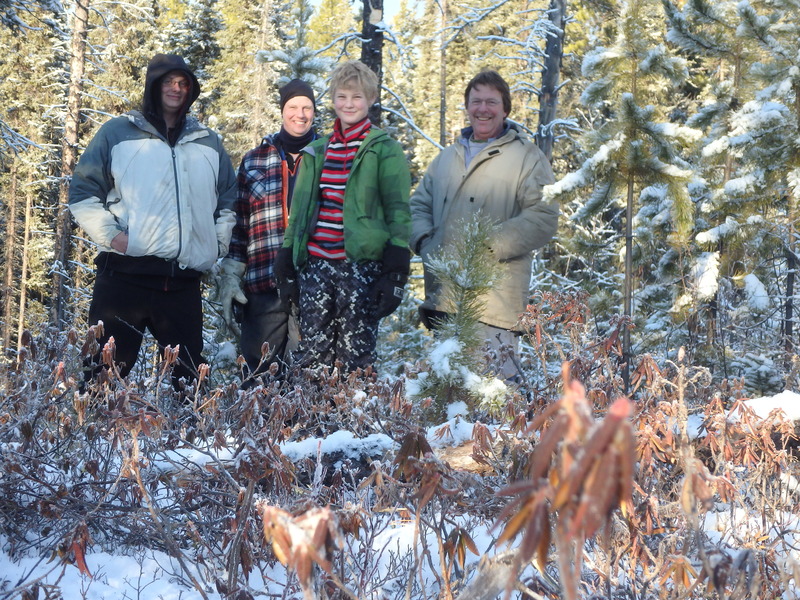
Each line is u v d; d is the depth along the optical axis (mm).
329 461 3047
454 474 1860
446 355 3268
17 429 2732
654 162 5562
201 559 2281
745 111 6926
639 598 1995
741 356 5992
